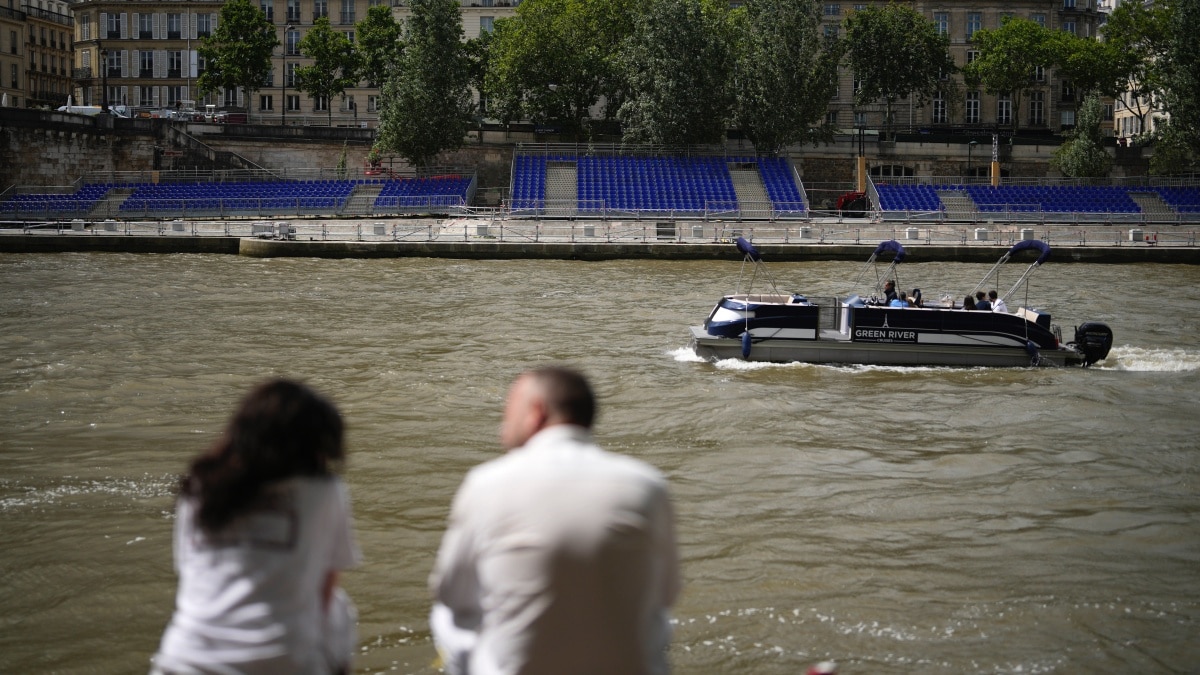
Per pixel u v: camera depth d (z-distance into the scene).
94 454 19.42
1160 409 23.61
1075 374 27.66
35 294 42.19
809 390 25.41
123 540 15.04
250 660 5.21
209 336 32.56
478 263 56.91
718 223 68.62
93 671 11.48
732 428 21.73
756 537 15.32
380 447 20.11
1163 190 78.50
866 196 79.31
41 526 15.56
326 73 100.50
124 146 86.19
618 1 93.25
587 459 5.05
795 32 82.94
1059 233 66.62
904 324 28.41
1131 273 54.25
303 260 57.66
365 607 12.88
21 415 22.38
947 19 107.31
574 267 55.28
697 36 81.81
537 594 4.86
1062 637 12.11
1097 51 96.94
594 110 99.81
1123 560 14.54
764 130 82.75
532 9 87.81
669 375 26.94
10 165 82.56
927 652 11.75
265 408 5.37
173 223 65.62
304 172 89.62
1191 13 81.69
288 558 5.30
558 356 29.66
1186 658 11.60
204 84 100.81
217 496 5.25
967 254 58.97
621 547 4.88
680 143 82.62
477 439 20.83
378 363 28.45
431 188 81.38
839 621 12.52
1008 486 17.92
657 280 49.31
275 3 112.56
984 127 106.06
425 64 82.38
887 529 15.75
